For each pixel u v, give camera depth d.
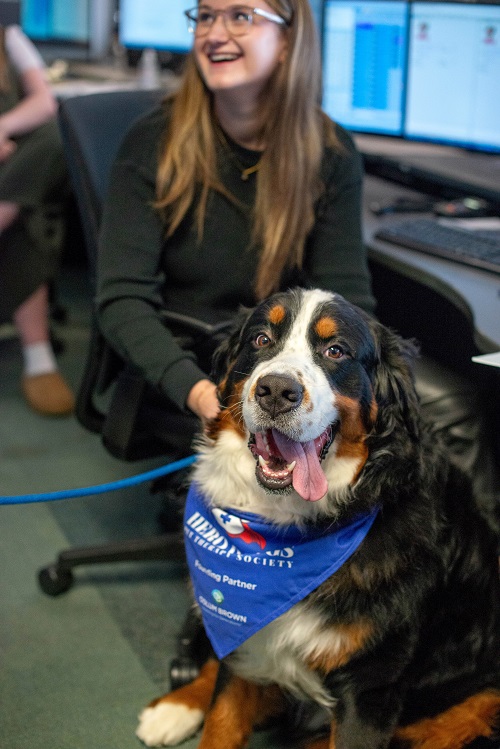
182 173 2.20
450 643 1.82
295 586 1.75
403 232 2.68
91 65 5.01
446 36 3.00
